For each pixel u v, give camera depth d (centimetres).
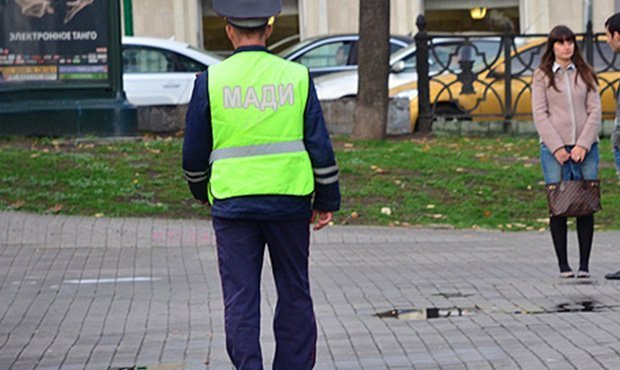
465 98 2612
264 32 817
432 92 2625
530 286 1291
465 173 2127
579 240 1344
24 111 2402
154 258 1556
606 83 2561
